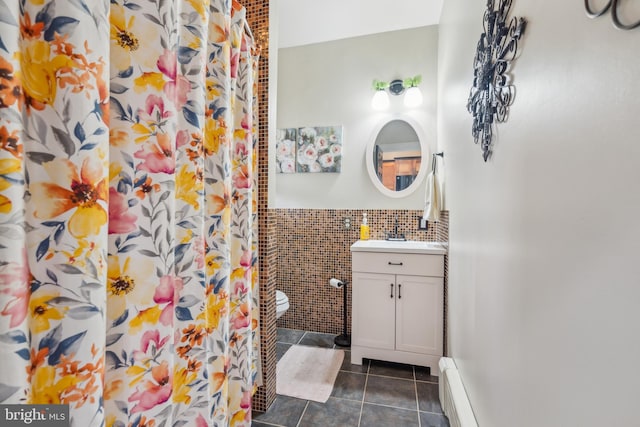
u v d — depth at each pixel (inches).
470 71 54.4
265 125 63.7
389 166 102.2
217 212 38.5
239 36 45.6
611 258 17.0
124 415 25.0
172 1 28.7
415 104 98.4
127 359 25.4
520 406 29.1
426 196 89.9
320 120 108.5
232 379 46.9
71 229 20.3
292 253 110.7
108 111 22.4
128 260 25.6
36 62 19.7
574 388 20.4
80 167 20.5
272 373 67.4
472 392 48.1
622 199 16.2
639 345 14.9
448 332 74.5
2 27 17.3
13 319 17.6
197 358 33.2
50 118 19.8
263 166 63.9
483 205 43.4
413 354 81.2
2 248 17.3
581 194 20.0
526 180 28.7
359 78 104.9
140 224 26.4
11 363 17.5
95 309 21.0
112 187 25.0
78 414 20.1
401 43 101.1
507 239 33.4
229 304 43.3
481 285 43.8
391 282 83.2
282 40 106.7
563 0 22.5
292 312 110.7
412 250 81.7
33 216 19.4
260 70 63.3
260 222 64.6
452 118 72.5
